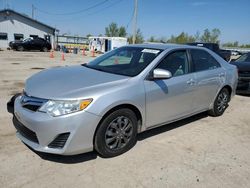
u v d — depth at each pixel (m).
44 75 3.95
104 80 3.52
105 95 3.20
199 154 3.75
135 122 3.65
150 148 3.83
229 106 6.54
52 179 2.94
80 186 2.85
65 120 2.99
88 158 3.43
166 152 3.74
